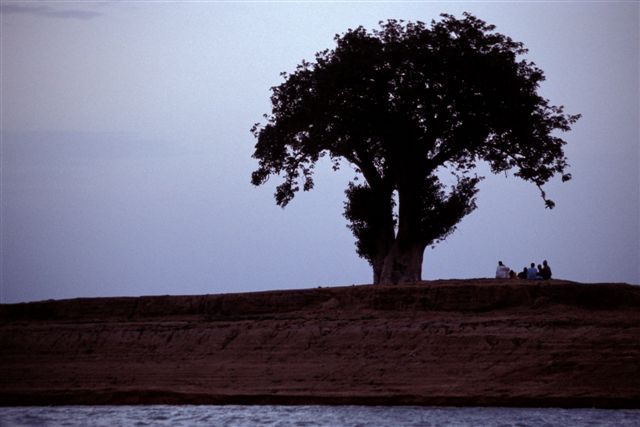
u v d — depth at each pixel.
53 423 163.75
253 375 186.62
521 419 159.00
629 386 172.50
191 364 192.88
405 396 173.75
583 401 169.62
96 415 169.25
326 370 185.62
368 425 156.00
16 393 184.25
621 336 183.50
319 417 162.88
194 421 162.12
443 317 196.00
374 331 192.88
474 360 182.75
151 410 172.25
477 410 166.75
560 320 189.38
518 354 182.38
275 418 162.75
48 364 198.00
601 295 199.12
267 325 199.25
